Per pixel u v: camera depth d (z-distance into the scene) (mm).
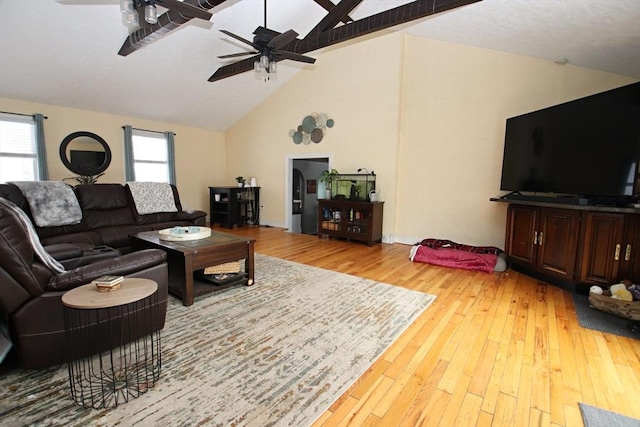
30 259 1584
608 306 2492
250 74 5742
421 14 2742
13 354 1772
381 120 5164
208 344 2043
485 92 4316
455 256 3928
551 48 3439
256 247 4961
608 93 2686
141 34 3232
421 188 4984
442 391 1625
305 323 2355
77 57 4234
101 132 5684
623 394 1603
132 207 4582
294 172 8094
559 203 3008
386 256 4414
